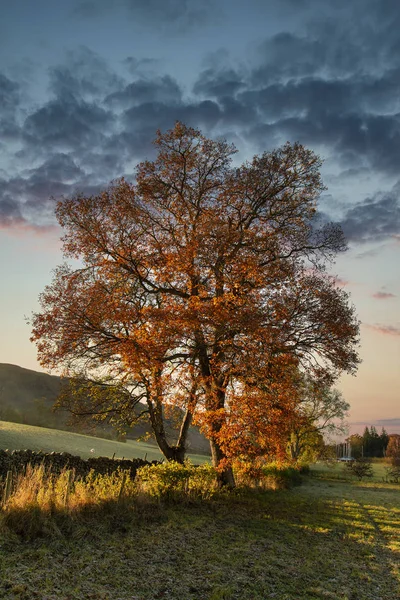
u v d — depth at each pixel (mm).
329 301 21609
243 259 21766
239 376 19656
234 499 21703
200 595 8781
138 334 19969
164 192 24906
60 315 21641
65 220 22984
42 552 9719
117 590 8516
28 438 36812
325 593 9477
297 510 21797
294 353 21562
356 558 13008
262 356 18734
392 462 99000
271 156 24203
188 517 15992
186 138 24984
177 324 19234
